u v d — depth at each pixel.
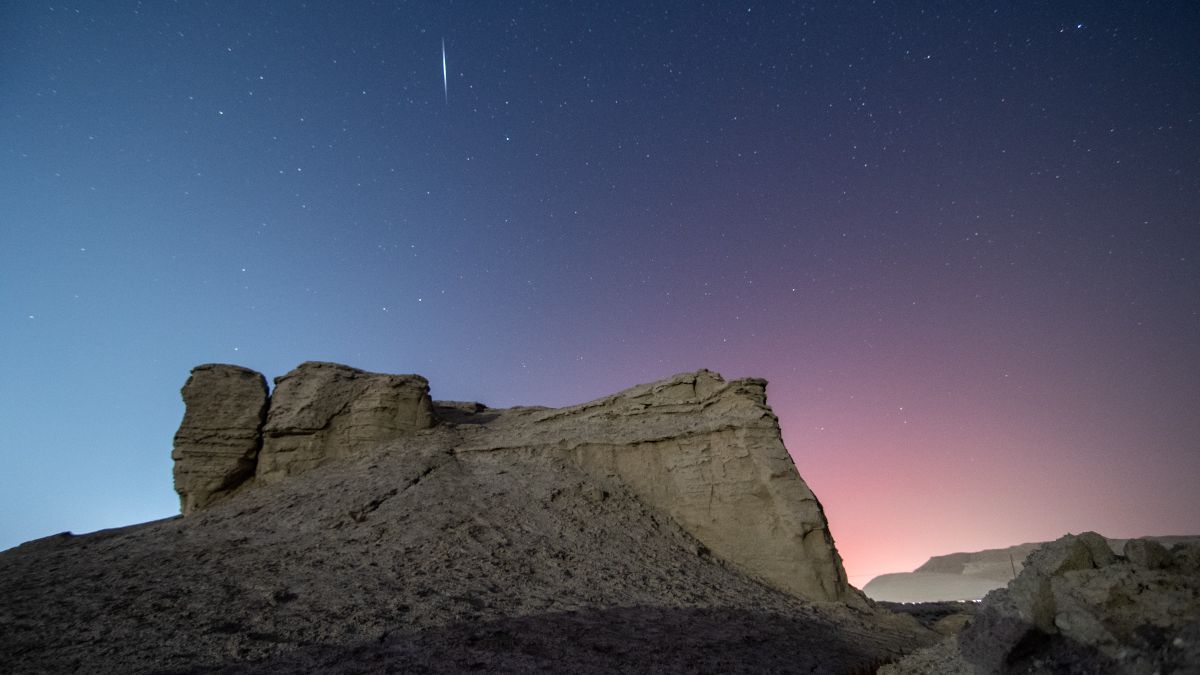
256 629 10.80
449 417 31.31
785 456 20.84
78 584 13.09
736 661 10.99
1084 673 6.67
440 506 18.50
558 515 19.08
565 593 14.18
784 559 18.61
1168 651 6.02
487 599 13.18
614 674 9.85
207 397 25.00
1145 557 7.83
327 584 13.20
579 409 26.50
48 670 9.00
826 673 10.66
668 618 13.43
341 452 24.52
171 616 11.22
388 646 10.44
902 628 15.96
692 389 25.39
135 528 22.42
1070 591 7.77
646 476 22.14
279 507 19.11
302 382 26.03
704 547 19.69
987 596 8.80
